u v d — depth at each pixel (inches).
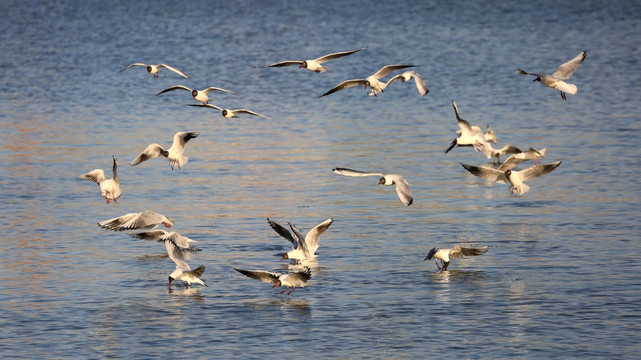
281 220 1513.3
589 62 3484.3
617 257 1298.0
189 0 6195.9
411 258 1315.2
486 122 2425.0
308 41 4222.4
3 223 1508.4
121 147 2133.4
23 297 1179.9
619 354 997.2
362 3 5787.4
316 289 1196.5
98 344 1042.1
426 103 2751.0
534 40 4131.4
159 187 1753.2
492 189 1717.5
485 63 3528.5
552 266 1268.5
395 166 1915.6
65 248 1379.2
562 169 1854.1
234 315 1118.4
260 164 1943.9
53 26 4977.9
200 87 3137.3
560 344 1023.6
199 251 1350.9
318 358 999.6
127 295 1186.6
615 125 2310.5
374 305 1140.5
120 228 1162.0
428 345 1027.9
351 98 2861.7
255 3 5944.9
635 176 1772.9
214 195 1685.5
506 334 1051.3
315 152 2063.2
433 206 1599.4
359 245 1376.7
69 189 1736.0
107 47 4143.7
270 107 2719.0
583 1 5644.7
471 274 1244.5
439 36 4318.4
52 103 2810.0
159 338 1056.2
